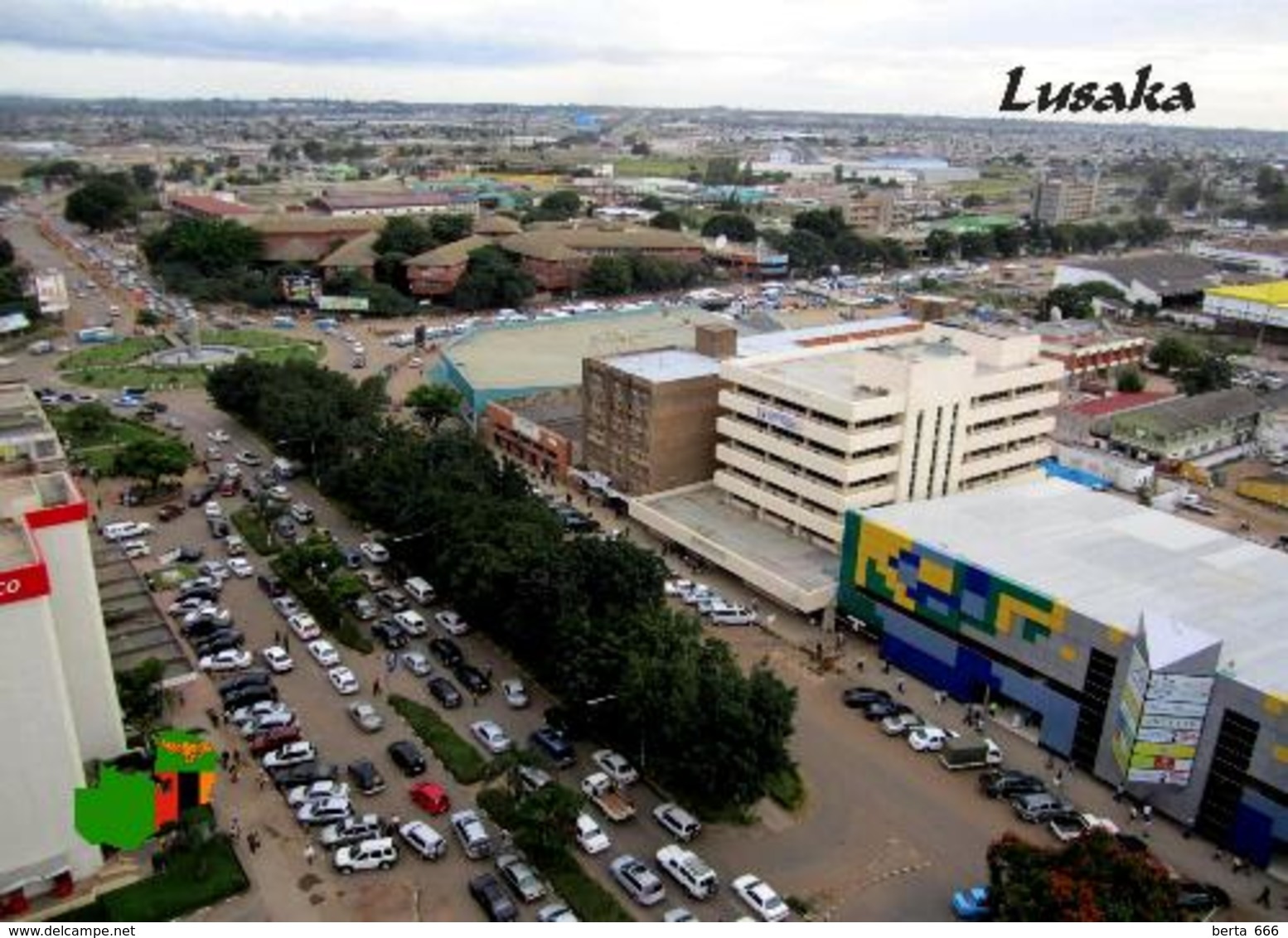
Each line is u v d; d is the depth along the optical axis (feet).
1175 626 268.62
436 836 254.68
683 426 461.78
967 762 293.43
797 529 418.10
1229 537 352.49
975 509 370.73
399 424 527.81
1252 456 595.06
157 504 467.11
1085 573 320.09
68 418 554.46
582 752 296.92
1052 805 274.57
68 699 237.25
